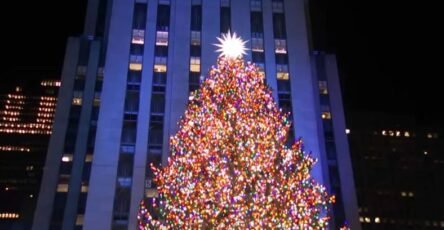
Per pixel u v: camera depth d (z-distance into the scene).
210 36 58.34
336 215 51.00
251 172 29.23
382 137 109.31
